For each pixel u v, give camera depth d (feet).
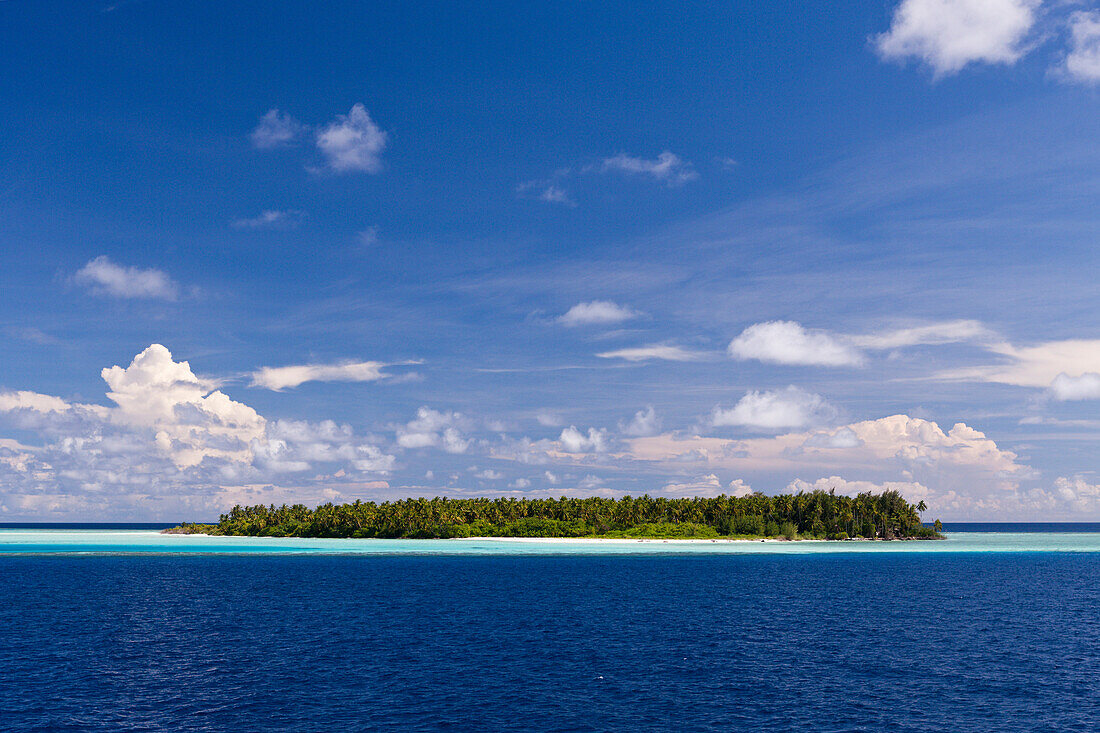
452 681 159.22
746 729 126.82
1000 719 133.49
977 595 336.90
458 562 524.11
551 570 456.04
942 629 235.40
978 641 213.46
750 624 242.58
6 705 140.05
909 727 128.57
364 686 154.71
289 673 166.81
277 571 449.48
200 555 606.96
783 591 346.13
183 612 267.59
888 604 300.20
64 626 235.81
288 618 252.01
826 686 156.87
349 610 271.90
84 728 126.31
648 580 394.11
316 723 128.67
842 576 432.25
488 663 177.88
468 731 124.67
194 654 189.16
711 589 351.67
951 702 144.66
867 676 166.61
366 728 126.00
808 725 129.29
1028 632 230.07
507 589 344.28
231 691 150.51
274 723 128.77
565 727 127.03
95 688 153.17
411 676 163.84
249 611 269.85
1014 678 165.37
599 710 137.39
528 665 175.83
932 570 486.38
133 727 126.82
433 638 212.43
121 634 220.02
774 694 149.89
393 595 320.09
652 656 187.83
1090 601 315.17
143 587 357.00
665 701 143.95
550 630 227.20
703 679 162.50
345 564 506.48
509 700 143.74
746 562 538.47
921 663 181.37
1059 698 147.95
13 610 273.54
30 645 202.59
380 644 202.90
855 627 238.48
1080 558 638.94
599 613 265.75
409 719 131.03
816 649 199.11
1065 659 187.42
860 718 133.69
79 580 395.55
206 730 125.18
